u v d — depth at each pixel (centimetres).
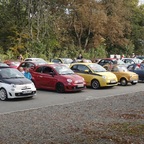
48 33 4772
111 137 756
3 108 1300
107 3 5478
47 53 4606
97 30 5091
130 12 6144
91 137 762
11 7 4762
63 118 1017
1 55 4181
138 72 2512
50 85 1870
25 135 799
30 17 4653
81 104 1323
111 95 1728
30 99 1565
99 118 1015
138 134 778
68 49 4962
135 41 6475
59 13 5022
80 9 4969
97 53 5191
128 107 1229
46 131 839
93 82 2061
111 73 2127
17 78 1583
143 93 1709
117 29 5388
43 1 4688
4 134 811
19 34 4634
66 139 754
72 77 1841
